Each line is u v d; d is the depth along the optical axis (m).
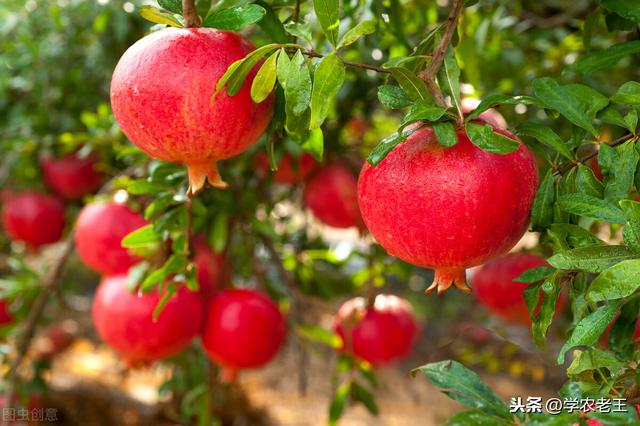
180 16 0.60
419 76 0.58
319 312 1.45
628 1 0.62
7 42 1.31
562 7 1.10
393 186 0.55
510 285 0.94
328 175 1.08
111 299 0.86
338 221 1.09
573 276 0.59
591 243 0.56
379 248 1.07
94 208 0.92
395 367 1.73
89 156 1.27
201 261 0.94
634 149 0.57
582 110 0.57
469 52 0.84
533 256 0.95
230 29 0.58
